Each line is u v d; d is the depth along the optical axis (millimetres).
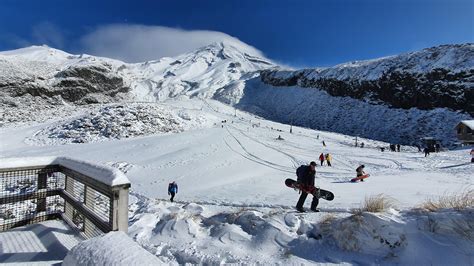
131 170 30609
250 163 31469
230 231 6250
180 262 5367
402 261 4602
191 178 25609
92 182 4414
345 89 120750
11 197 5016
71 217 5184
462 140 58125
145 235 6766
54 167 5555
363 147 52000
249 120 89688
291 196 13812
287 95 150250
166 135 55875
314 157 35750
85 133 58844
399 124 91125
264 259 5184
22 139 57375
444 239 4590
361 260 4848
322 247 5352
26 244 4367
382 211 5660
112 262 2473
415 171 23703
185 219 7016
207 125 74438
